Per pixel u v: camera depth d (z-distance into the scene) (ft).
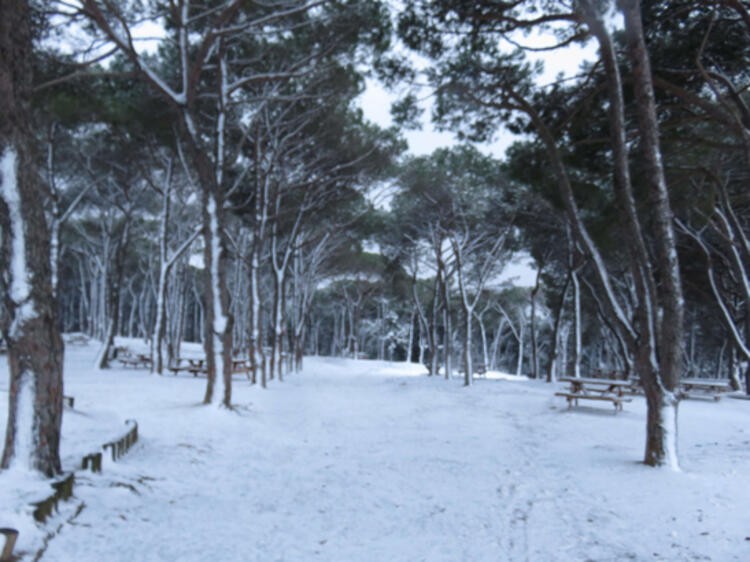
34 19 35.35
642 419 42.19
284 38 52.16
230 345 40.14
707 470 23.57
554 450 29.68
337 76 52.16
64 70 42.24
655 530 15.70
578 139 41.11
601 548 14.42
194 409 37.86
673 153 42.65
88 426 26.91
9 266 15.76
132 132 63.16
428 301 153.17
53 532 13.24
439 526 16.79
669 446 23.79
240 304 131.13
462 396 58.75
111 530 14.43
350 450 30.17
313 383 76.23
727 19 35.65
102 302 121.29
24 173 15.99
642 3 35.17
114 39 34.32
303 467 25.29
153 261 141.79
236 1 34.63
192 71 38.75
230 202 75.41
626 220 26.04
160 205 100.42
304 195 72.74
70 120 54.90
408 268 103.40
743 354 66.49
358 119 67.92
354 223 92.22
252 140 63.21
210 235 40.40
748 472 22.89
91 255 131.85
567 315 114.83
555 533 15.87
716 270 75.92
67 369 74.54
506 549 14.61
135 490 18.20
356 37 47.03
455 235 81.87
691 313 101.09
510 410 48.88
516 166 44.09
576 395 46.09
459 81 36.47
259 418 40.09
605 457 26.94
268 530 15.97
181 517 16.47
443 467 25.50
